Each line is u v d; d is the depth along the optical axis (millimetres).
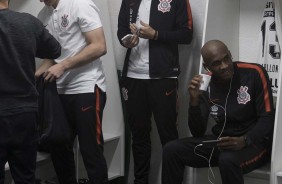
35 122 1925
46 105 2365
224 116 2492
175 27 2883
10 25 1817
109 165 3350
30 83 1884
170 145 2488
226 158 2229
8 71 1807
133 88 2955
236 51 2941
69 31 2441
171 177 2488
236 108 2463
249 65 2490
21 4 2889
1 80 1794
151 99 2898
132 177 3416
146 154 3100
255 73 2445
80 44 2461
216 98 2535
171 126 2910
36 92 1929
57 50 2084
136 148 3094
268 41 2725
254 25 2889
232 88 2482
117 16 3363
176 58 2904
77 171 2818
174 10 2844
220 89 2531
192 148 2471
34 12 2846
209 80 2426
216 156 2439
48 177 3055
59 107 2398
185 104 3158
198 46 3072
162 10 2850
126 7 2979
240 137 2322
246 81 2451
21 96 1846
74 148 2779
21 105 1841
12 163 1922
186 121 3168
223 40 2785
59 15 2459
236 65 2494
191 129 2547
